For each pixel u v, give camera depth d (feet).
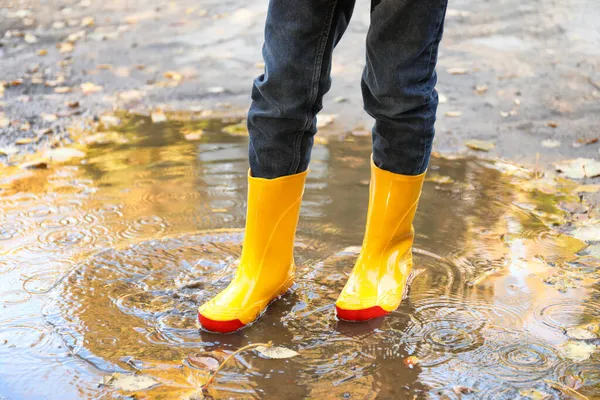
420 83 5.42
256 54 16.48
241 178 9.04
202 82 14.30
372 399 4.85
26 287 6.40
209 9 21.02
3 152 10.21
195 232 7.49
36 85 14.11
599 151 10.05
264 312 6.03
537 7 19.26
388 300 6.00
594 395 4.86
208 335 5.67
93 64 15.79
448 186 8.79
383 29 5.12
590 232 7.45
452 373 5.14
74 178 9.16
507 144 10.43
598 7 18.84
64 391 4.95
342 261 6.89
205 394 4.90
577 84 13.34
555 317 5.88
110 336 5.64
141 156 9.99
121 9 21.66
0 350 5.43
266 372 5.16
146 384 5.00
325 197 8.39
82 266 6.77
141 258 6.93
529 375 5.10
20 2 23.16
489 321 5.82
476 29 17.62
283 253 6.07
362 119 11.74
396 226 6.15
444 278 6.54
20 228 7.63
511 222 7.75
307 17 5.07
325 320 5.90
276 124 5.50
